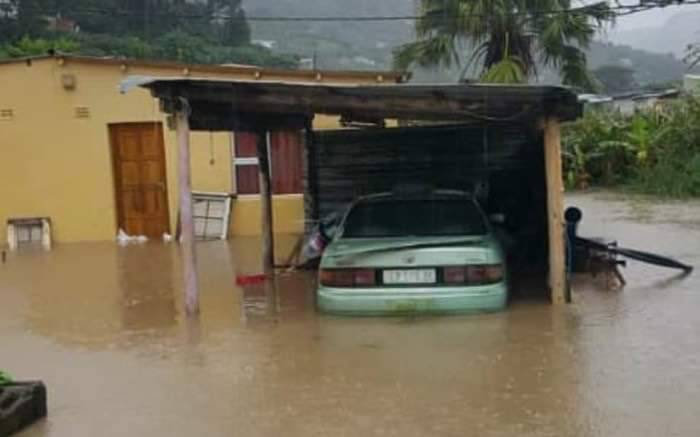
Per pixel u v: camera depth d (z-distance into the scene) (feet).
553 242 29.96
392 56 97.91
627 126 87.45
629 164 86.02
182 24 127.34
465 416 18.47
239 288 35.78
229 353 24.67
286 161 55.42
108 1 122.11
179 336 27.22
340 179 44.57
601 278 34.68
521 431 17.46
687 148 80.64
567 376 21.15
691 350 23.32
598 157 86.43
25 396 19.12
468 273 27.99
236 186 55.21
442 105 29.45
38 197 55.62
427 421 18.24
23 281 40.34
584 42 89.86
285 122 40.32
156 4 124.77
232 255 46.26
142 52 110.22
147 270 42.34
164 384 21.79
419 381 21.15
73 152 55.31
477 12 87.04
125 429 18.52
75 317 31.22
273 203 55.36
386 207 31.81
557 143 29.76
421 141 43.06
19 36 108.37
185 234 30.17
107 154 55.21
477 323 27.12
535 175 38.73
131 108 54.75
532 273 36.37
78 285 38.60
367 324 27.48
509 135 40.40
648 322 26.86
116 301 34.19
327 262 28.81
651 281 34.12
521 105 29.58
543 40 88.79
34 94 55.16
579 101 29.37
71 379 22.67
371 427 17.99
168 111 29.50
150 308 32.35
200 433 18.07
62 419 19.33
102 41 109.70
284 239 52.80
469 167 41.78
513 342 24.62
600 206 66.85
